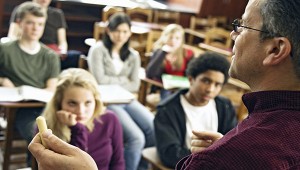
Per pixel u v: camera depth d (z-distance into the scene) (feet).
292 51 2.18
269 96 2.28
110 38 9.93
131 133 8.57
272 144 2.04
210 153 2.07
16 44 8.57
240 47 2.43
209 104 6.67
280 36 2.20
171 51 10.68
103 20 16.57
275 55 2.24
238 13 22.26
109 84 9.86
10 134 7.70
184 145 6.37
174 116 6.37
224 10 21.86
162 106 6.48
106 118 6.18
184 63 10.80
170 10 20.26
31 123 7.70
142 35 16.34
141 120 9.29
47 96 7.59
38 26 8.45
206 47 14.62
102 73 9.79
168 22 20.58
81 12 17.97
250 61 2.37
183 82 9.77
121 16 9.88
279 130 2.10
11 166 8.72
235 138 2.10
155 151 6.64
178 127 6.36
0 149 8.91
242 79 2.51
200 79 6.32
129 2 19.71
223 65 6.31
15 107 7.09
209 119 6.62
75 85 5.65
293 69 2.23
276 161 1.99
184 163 2.35
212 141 3.20
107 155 6.15
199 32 20.13
